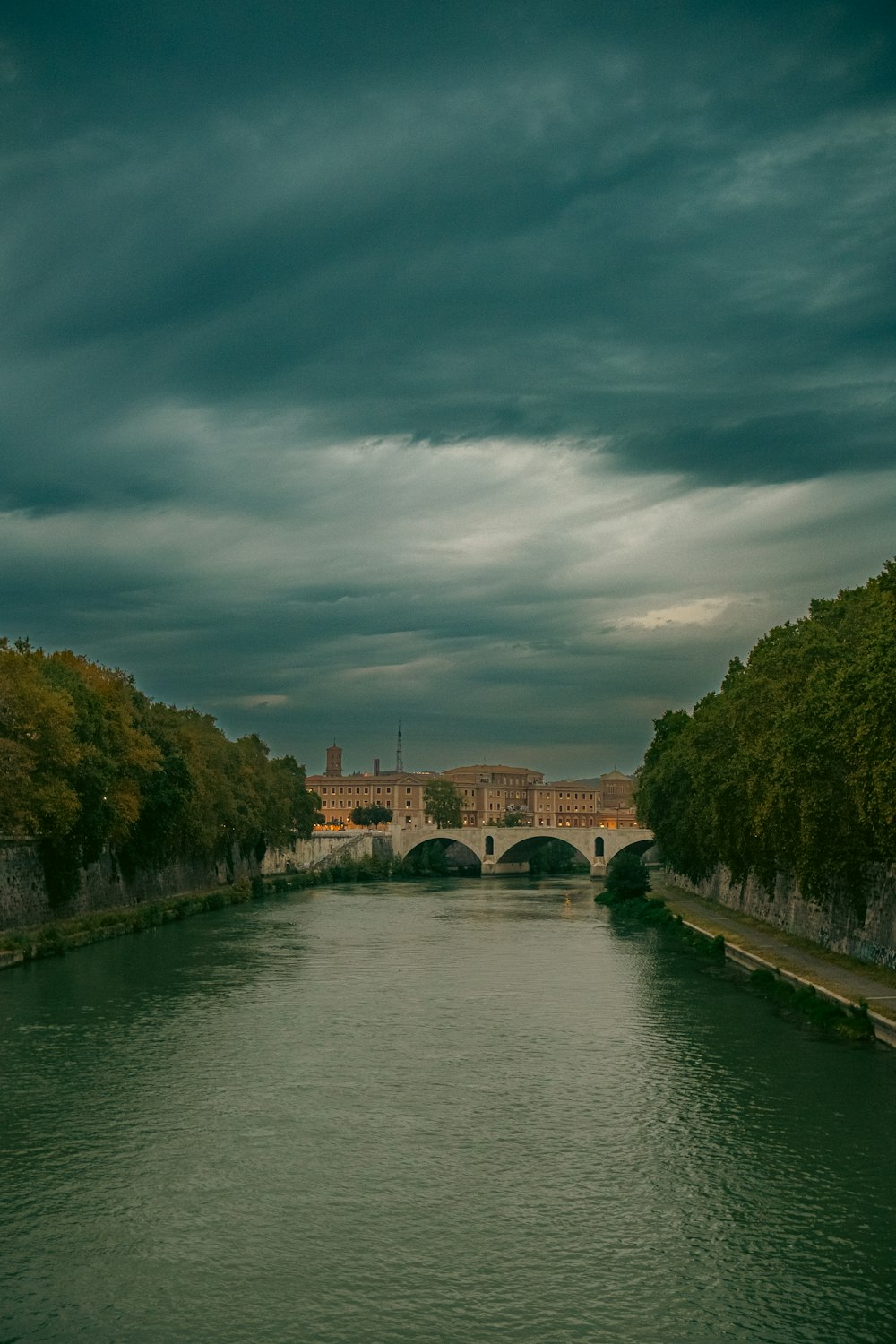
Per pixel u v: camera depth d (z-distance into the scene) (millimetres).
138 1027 56750
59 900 93188
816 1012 57156
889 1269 29703
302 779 197750
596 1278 29391
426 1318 27453
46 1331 26891
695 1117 41531
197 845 129375
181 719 136750
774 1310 27734
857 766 57688
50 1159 37656
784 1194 34375
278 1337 26672
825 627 74562
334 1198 34438
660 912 112750
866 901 68125
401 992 67250
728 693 98750
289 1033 55375
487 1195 34562
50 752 82125
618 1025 57125
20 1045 52875
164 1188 35219
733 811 84438
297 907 133000
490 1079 46875
